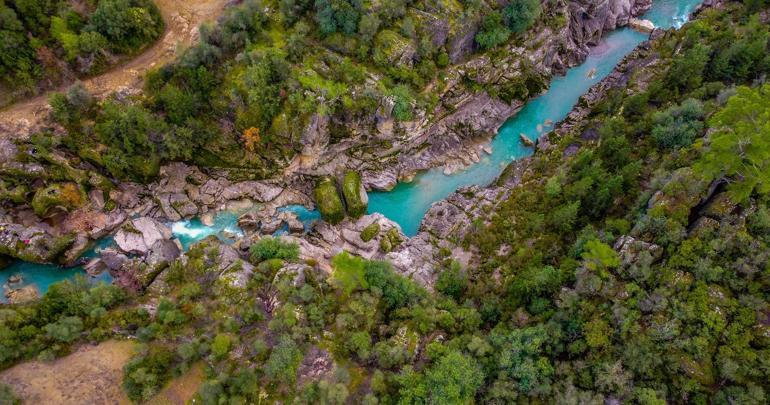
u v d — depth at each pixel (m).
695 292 49.72
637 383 48.66
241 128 80.31
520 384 51.59
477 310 64.25
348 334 58.25
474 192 84.69
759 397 42.75
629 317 50.94
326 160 86.75
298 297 61.53
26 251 72.19
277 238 73.06
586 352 52.31
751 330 46.69
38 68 74.56
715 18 95.38
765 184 49.03
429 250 77.25
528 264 66.38
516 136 95.75
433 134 92.00
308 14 83.50
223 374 52.41
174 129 78.06
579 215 70.31
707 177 54.03
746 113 51.88
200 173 84.56
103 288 62.38
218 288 63.72
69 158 75.69
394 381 53.47
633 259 55.00
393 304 64.06
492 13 89.94
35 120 74.56
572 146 85.62
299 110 79.31
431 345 56.03
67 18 74.75
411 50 85.00
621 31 113.25
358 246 78.88
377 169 88.62
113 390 54.25
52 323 57.88
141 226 77.81
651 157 70.81
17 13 72.12
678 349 48.28
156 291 67.19
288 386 54.00
